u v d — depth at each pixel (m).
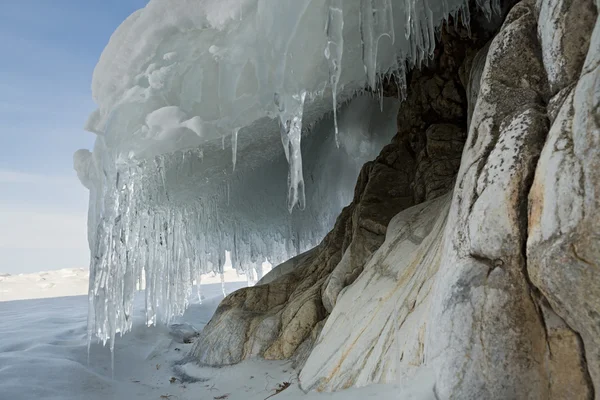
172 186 8.01
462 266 2.45
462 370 2.26
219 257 11.89
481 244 2.36
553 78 2.39
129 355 8.62
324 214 12.59
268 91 4.70
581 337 1.95
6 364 7.07
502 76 2.75
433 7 5.25
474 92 4.66
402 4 4.55
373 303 4.21
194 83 5.09
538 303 2.14
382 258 4.95
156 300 8.84
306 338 6.10
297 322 6.23
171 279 9.19
